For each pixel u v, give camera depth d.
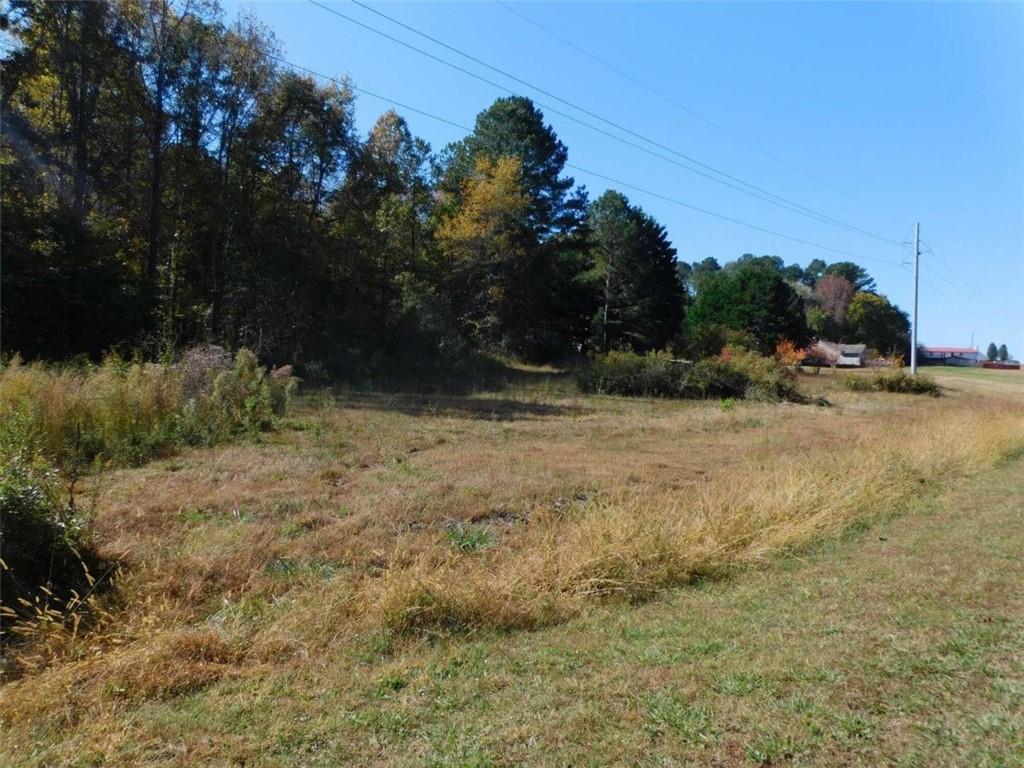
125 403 12.06
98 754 3.40
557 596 5.73
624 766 3.20
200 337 26.53
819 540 7.70
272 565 6.33
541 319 48.66
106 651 4.60
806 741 3.31
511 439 15.45
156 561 5.91
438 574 5.52
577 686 4.08
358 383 28.55
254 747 3.46
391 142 43.31
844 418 23.19
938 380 54.34
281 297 31.05
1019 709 3.52
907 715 3.52
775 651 4.45
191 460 11.23
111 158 28.22
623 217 55.69
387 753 3.39
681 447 15.31
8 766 3.29
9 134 23.39
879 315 100.69
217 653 4.53
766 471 10.77
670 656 4.50
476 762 3.26
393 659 4.59
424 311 39.66
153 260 27.58
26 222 22.05
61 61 24.70
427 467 11.36
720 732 3.45
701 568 6.57
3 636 4.74
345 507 8.46
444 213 50.53
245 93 30.58
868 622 4.91
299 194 35.19
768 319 61.06
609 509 7.48
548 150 52.31
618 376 31.09
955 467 12.30
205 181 29.62
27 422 9.80
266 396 14.78
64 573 5.66
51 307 21.69
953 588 5.59
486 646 4.82
